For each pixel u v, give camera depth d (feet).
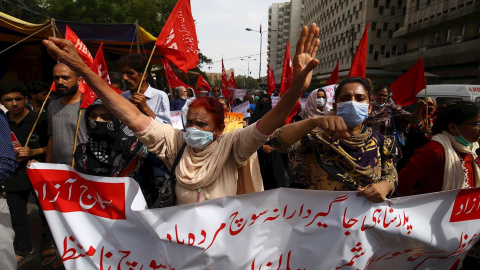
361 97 5.97
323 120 4.55
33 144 10.44
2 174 6.12
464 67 79.97
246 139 5.12
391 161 6.34
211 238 5.29
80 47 10.36
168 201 5.77
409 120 12.40
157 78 61.00
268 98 15.37
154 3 73.61
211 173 5.30
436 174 7.12
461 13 74.18
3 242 6.37
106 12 59.93
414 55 93.30
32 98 13.85
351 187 5.87
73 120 9.23
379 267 6.43
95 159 7.04
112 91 5.21
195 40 10.28
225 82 42.42
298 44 4.43
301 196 5.61
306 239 5.72
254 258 5.59
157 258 5.68
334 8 163.43
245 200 5.39
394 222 5.93
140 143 7.05
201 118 5.36
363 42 12.96
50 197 6.03
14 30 24.86
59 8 56.70
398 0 128.67
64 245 6.08
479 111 6.72
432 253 6.57
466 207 6.50
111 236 5.91
